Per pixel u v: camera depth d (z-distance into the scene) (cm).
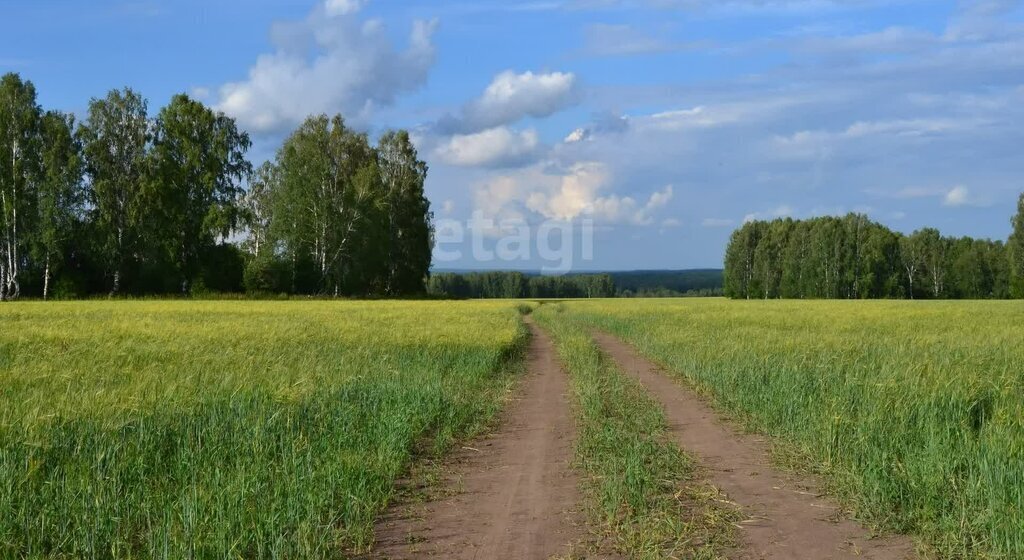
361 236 6544
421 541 597
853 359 1421
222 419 876
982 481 637
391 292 7419
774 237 11344
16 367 1260
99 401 898
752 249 11719
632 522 632
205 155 6000
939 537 586
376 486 714
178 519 584
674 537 597
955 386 1013
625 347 2439
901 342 1812
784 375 1251
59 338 1931
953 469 697
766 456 883
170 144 5878
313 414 962
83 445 743
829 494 720
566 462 861
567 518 651
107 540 557
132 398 894
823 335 2106
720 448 931
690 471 809
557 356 2188
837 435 866
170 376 1146
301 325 2522
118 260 5628
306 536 556
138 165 5681
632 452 830
